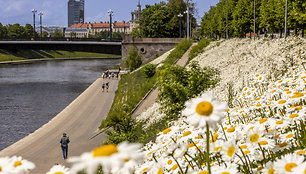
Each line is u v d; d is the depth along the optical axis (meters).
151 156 4.39
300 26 33.09
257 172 2.87
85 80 81.12
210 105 2.04
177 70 24.58
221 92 19.97
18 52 165.00
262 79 7.57
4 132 34.34
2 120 39.78
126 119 22.45
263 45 34.81
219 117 1.98
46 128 33.38
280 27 41.00
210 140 3.69
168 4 103.94
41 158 23.08
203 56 48.81
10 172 1.88
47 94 59.62
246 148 3.11
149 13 98.19
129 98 41.41
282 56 23.98
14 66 129.12
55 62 155.88
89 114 39.09
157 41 79.12
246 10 55.50
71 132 31.08
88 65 135.75
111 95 52.53
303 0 31.23
